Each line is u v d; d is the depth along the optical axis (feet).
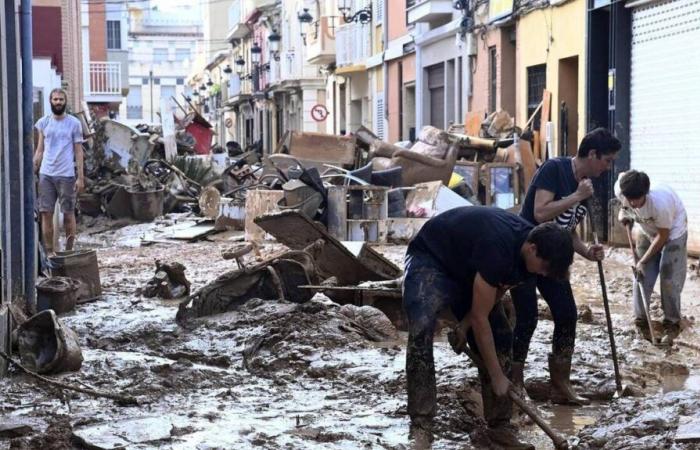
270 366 28.48
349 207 65.36
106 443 20.88
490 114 85.71
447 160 74.02
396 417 23.22
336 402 24.71
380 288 34.76
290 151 82.28
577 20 72.33
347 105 154.51
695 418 20.58
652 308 36.04
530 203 24.89
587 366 27.84
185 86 450.71
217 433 21.81
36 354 27.78
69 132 51.37
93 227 78.23
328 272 37.52
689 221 58.49
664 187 32.45
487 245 19.92
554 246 19.34
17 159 32.48
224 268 52.80
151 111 389.19
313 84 188.03
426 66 112.68
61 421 22.47
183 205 84.69
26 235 34.14
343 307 33.58
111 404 24.41
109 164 83.35
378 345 31.19
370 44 139.13
